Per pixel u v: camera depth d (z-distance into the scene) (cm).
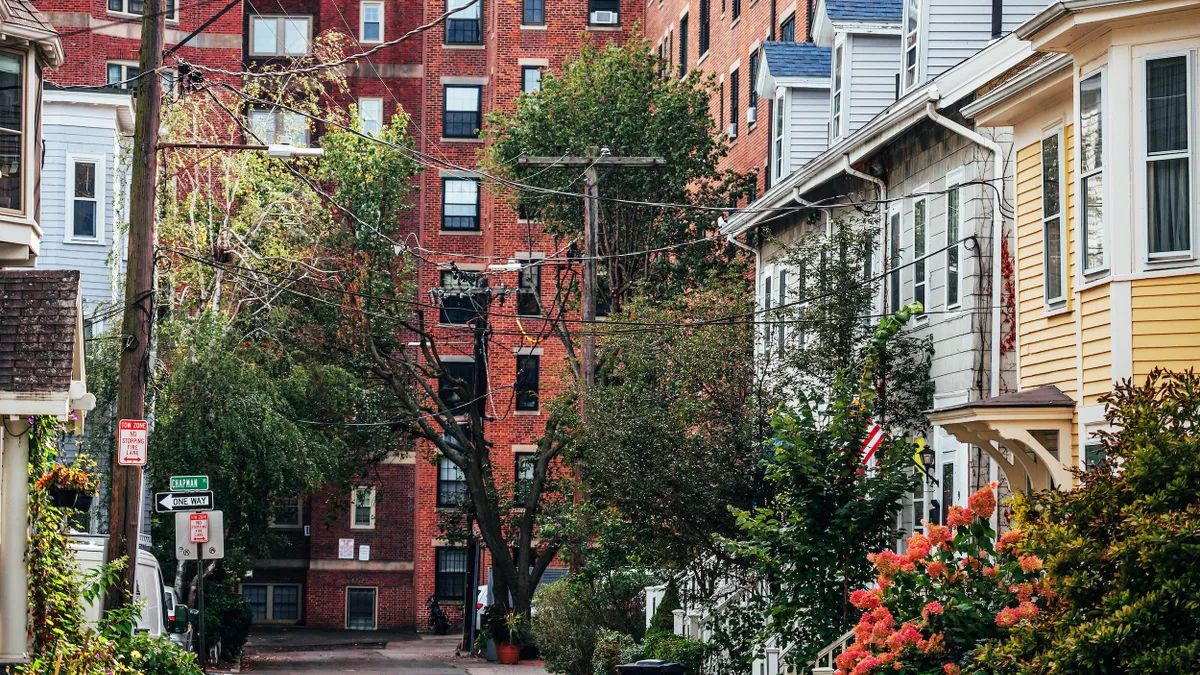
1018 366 2036
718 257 4169
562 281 4888
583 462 2989
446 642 5456
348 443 4591
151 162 2094
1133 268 1656
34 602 1859
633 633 3094
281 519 6119
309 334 4416
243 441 3372
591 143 4122
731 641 2461
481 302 5597
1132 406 1141
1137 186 1656
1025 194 2034
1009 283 2197
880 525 1898
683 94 4178
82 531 3008
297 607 6138
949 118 2330
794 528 1953
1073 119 1859
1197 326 1616
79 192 3700
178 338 3441
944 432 2331
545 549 4562
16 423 1864
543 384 4688
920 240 2497
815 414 2567
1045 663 1109
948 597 1417
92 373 3306
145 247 2081
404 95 6488
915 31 2570
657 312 2916
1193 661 1030
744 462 2473
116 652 1906
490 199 5869
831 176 2834
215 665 3794
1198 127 1619
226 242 3856
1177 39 1636
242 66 5619
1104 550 1094
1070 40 1750
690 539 2477
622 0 6031
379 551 6147
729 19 4556
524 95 4322
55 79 5431
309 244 4256
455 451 4981
